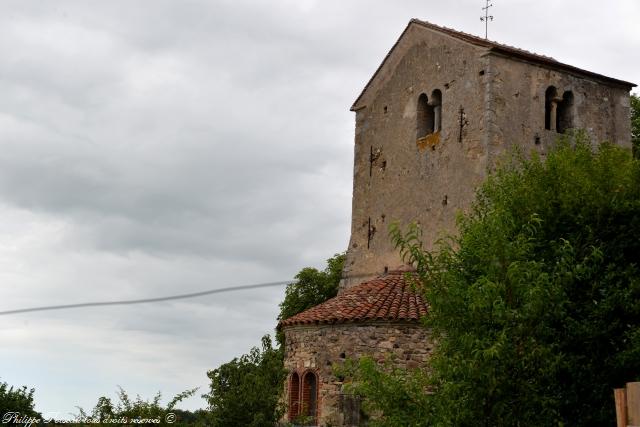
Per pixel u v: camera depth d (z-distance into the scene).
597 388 17.91
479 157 27.81
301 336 26.62
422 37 31.94
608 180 20.86
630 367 17.86
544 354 14.58
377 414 22.41
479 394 14.07
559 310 15.55
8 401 30.69
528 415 14.41
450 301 15.26
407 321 24.42
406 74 32.62
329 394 25.00
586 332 17.88
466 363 14.16
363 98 35.16
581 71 29.89
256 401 23.27
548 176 21.47
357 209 34.00
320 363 25.59
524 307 14.38
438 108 30.61
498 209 17.28
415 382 15.73
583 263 16.78
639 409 12.88
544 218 20.27
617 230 19.95
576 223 20.05
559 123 30.06
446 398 14.34
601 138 30.08
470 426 14.07
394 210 31.66
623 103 30.97
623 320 18.69
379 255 31.98
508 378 14.22
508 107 28.20
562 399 17.47
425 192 30.11
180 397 22.64
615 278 19.25
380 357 24.39
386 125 33.31
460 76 29.47
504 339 13.98
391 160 32.53
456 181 28.64
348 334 25.14
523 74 28.81
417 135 31.22
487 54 28.33
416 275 20.78
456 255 17.38
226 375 24.00
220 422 23.02
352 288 28.98
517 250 15.07
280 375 24.48
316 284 42.91
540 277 14.80
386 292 26.88
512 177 22.33
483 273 16.25
